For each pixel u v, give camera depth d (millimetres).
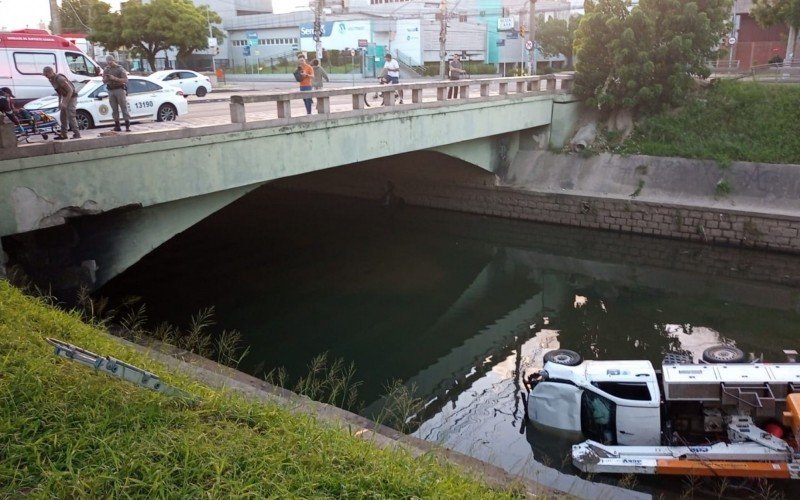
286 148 14109
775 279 18578
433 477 5211
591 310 16766
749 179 20859
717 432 9188
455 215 26062
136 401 5246
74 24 50594
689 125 23219
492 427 10648
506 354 14133
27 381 5285
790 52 30234
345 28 49875
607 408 9617
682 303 17062
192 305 15820
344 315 15969
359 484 4637
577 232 23109
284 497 4227
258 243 22047
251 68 53000
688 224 21141
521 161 25438
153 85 16250
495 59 53656
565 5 58688
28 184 9953
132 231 11914
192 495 4156
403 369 13359
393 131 17266
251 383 8508
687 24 23031
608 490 8555
